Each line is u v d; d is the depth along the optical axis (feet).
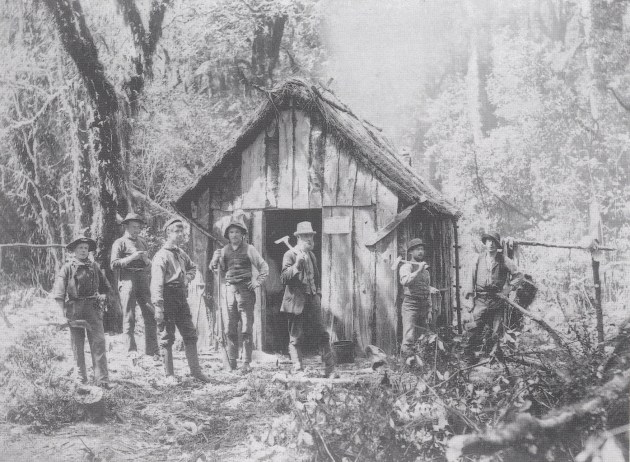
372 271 27.07
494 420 14.14
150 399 19.54
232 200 28.96
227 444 15.97
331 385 17.80
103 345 19.85
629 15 41.11
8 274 32.91
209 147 40.22
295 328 22.47
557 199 41.91
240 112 41.75
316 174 27.94
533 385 14.74
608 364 14.05
